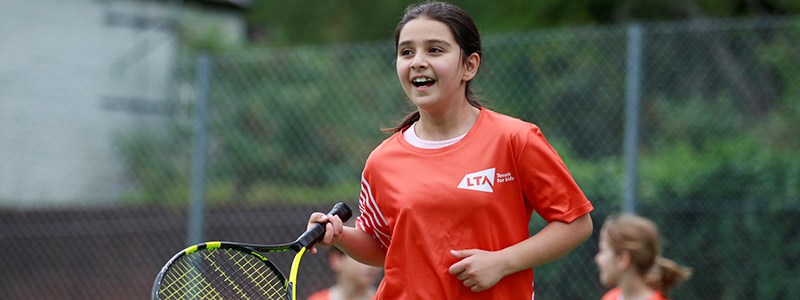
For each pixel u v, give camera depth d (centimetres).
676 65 2125
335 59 2255
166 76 3772
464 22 908
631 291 1469
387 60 2217
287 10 6097
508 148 882
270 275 1141
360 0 5819
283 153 2250
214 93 2256
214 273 1181
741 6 4250
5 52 3878
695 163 2106
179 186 2697
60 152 3669
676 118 2138
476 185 877
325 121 2238
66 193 3497
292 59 2272
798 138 2208
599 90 2016
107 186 3303
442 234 878
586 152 2020
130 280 2459
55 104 3859
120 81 4091
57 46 4038
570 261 1970
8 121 3741
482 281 856
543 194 882
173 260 921
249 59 2186
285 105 2255
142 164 2894
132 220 2534
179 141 2841
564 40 2006
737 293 1984
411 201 888
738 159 2098
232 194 2259
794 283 1956
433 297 881
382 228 938
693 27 1894
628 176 1773
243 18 5406
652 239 1466
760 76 2288
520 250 870
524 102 2034
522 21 4522
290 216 2228
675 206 2030
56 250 2523
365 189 941
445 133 910
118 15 4222
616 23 4466
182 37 4494
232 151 2259
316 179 2225
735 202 2048
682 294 2000
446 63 884
